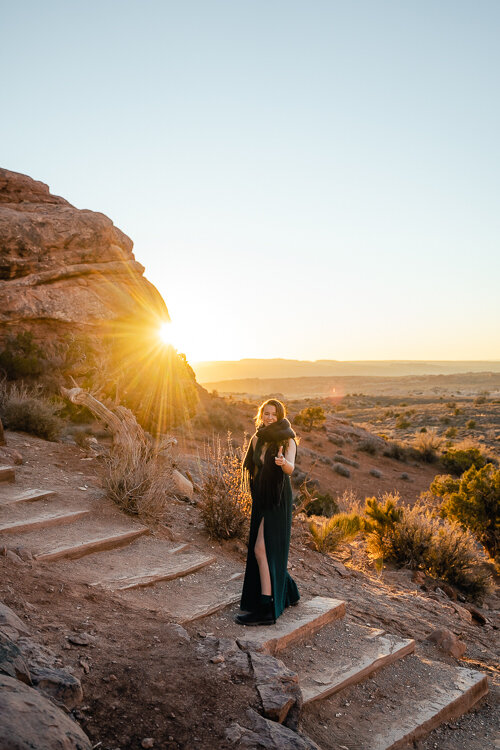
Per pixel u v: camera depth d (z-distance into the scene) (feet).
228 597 17.20
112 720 9.63
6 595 13.20
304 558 26.13
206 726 9.95
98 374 53.21
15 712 7.73
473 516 42.52
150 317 76.18
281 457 15.74
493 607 30.99
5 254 64.18
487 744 13.34
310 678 13.83
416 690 14.78
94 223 73.46
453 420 246.47
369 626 18.74
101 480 24.75
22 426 33.58
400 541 32.68
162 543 21.17
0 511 19.88
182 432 72.84
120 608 14.61
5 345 59.31
